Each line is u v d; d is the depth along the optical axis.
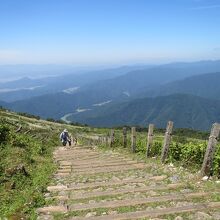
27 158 21.09
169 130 17.92
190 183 12.80
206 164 13.55
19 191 13.50
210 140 13.48
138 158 20.95
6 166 17.42
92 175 15.91
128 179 14.12
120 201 10.68
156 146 21.61
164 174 14.78
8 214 10.25
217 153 14.85
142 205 10.27
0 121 39.41
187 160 16.97
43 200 11.57
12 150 22.44
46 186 13.88
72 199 11.48
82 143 53.62
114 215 9.41
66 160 22.64
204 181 13.03
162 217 9.15
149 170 16.20
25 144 27.73
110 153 26.08
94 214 9.72
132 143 25.11
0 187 13.87
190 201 10.38
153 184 12.87
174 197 10.79
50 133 59.12
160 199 10.65
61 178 15.78
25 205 10.95
